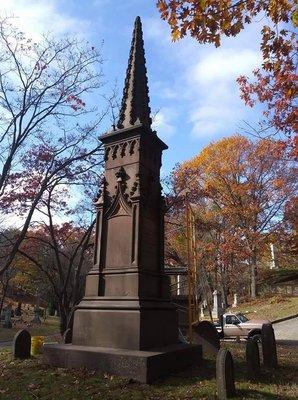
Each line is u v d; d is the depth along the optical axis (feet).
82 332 29.63
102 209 33.42
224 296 125.90
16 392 21.84
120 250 31.45
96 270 31.55
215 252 122.42
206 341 39.96
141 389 22.18
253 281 138.92
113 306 28.68
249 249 135.23
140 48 39.99
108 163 35.14
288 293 139.44
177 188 81.61
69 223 69.05
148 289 30.32
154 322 28.81
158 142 36.60
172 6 22.90
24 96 50.31
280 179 136.56
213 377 25.43
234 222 136.15
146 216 32.50
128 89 37.88
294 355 40.04
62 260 78.07
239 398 20.93
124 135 34.96
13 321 132.87
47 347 28.40
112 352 25.61
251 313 110.01
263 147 134.00
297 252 140.97
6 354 33.55
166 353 25.71
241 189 135.85
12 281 132.87
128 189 33.01
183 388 22.62
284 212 135.85
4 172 46.16
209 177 137.18
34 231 69.82
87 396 20.85
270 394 21.91
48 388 22.25
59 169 54.70
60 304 59.11
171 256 92.99
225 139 139.95
